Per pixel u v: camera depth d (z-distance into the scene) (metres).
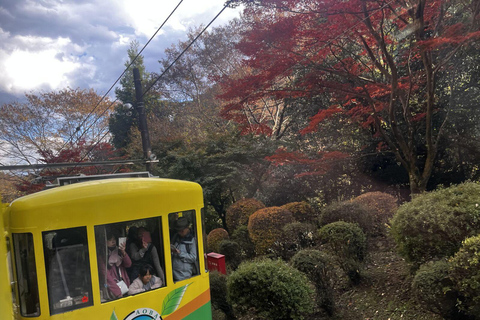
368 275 7.50
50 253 4.16
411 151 10.16
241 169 14.75
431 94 9.33
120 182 4.71
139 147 21.59
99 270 4.39
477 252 4.73
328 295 6.73
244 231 11.89
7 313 2.78
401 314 5.97
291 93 10.39
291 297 5.88
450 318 5.18
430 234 6.16
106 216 4.49
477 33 7.46
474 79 11.34
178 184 5.20
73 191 4.39
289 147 15.33
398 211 6.89
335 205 9.59
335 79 11.76
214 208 16.22
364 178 14.16
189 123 26.16
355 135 14.41
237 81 10.28
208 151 15.79
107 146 21.23
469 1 9.70
